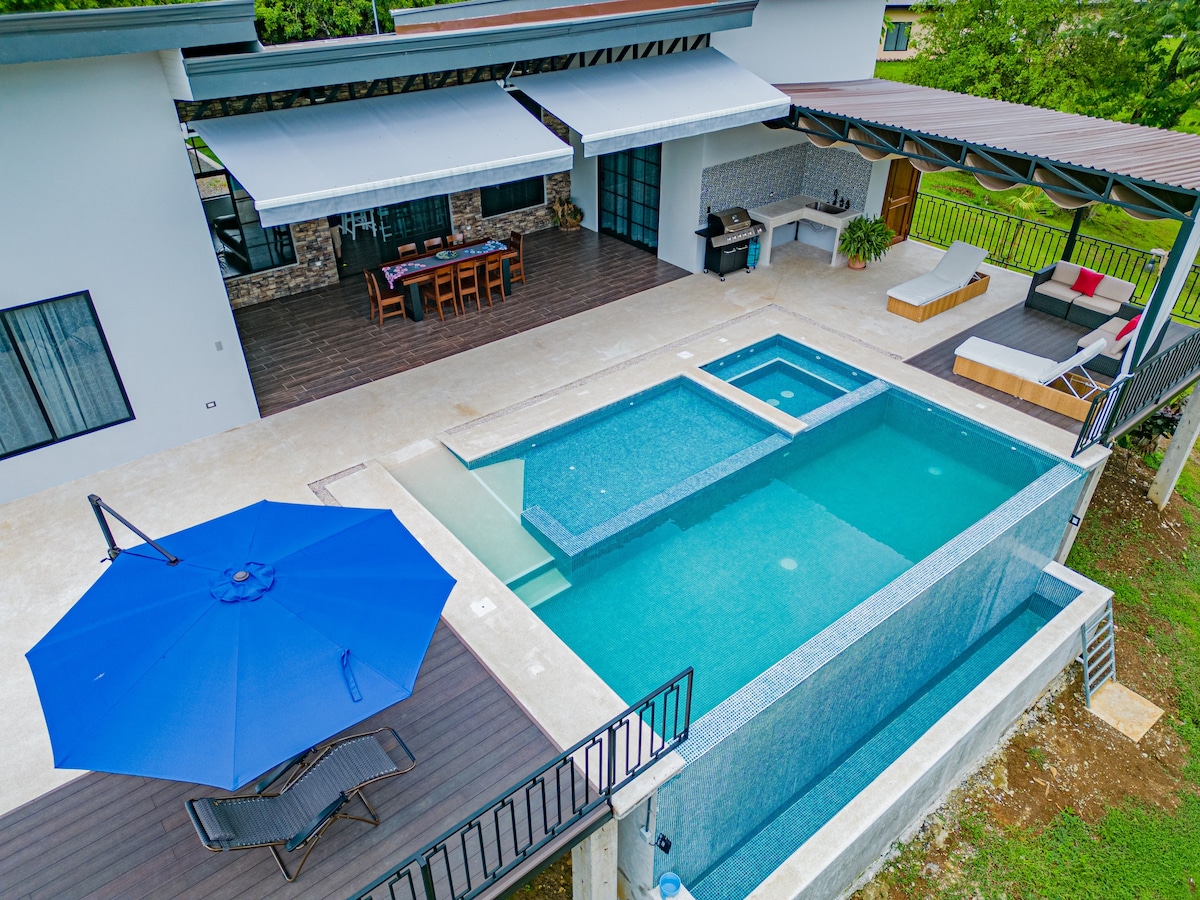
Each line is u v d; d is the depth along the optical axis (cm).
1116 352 1420
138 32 961
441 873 660
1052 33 3023
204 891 643
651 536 1170
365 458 1238
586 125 1361
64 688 586
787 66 1814
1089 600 1239
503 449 1272
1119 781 1120
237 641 605
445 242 1700
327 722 575
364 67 1167
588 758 746
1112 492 1595
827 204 1925
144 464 1224
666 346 1555
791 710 888
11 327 1071
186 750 547
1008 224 2181
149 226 1125
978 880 998
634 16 1430
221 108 1345
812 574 1107
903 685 1121
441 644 895
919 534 1180
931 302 1648
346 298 1719
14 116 980
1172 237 3053
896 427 1427
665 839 803
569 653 898
